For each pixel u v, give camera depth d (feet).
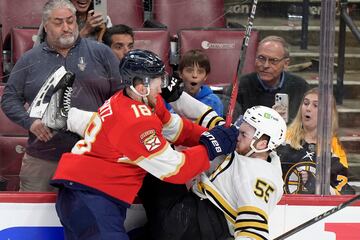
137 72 33.40
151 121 33.24
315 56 42.01
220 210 35.91
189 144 36.88
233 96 36.14
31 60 38.55
